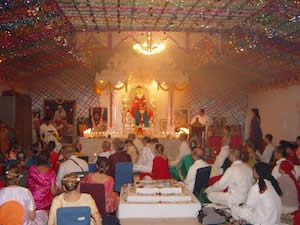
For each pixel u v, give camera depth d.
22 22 9.09
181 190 6.73
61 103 16.81
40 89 16.77
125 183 7.97
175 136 14.94
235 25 12.09
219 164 9.41
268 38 10.97
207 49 13.74
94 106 16.91
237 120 17.39
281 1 8.64
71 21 12.03
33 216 4.82
